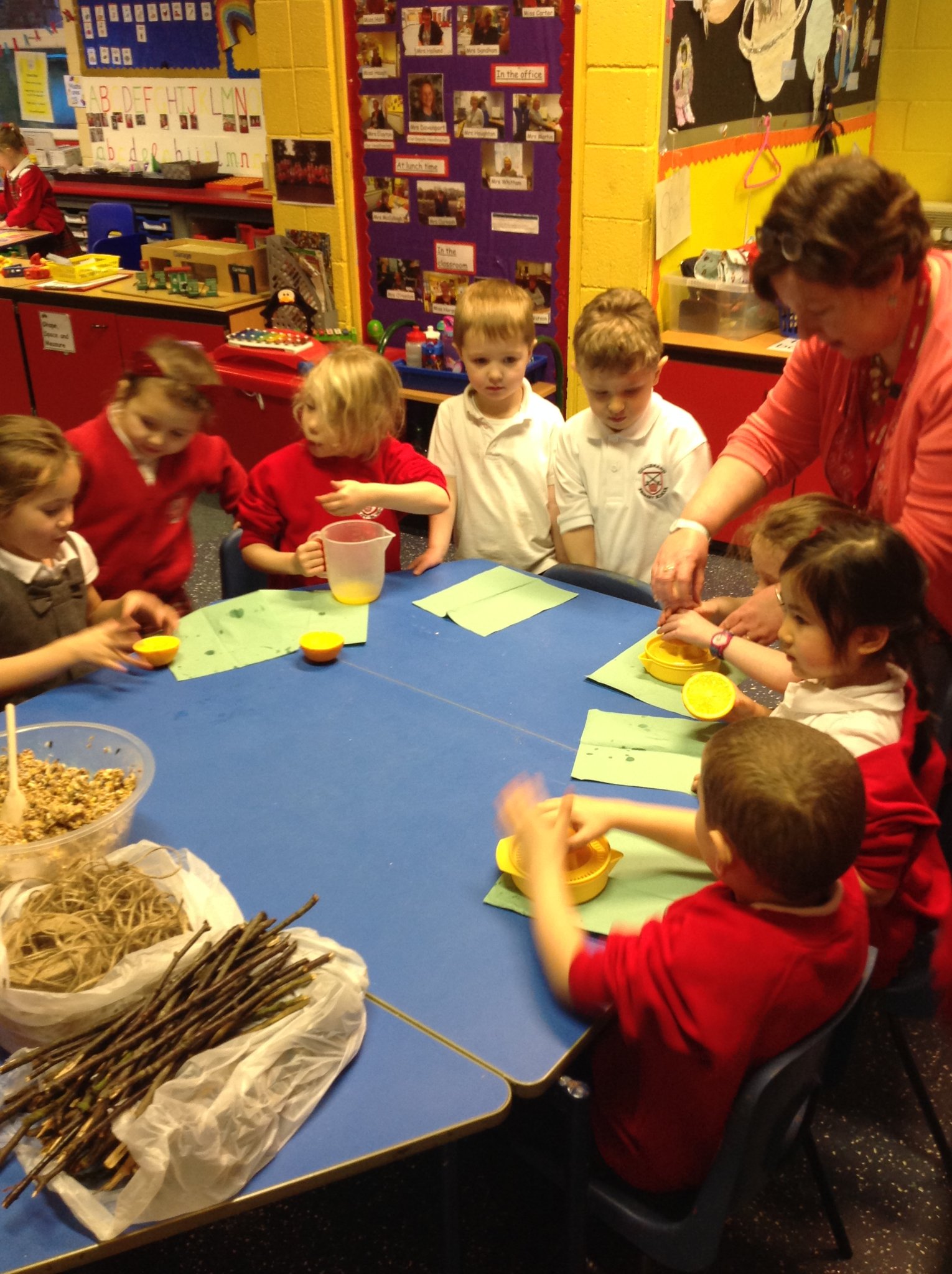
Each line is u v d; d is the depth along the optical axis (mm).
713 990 970
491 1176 1610
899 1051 1586
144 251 4402
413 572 2080
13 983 923
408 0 3449
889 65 4590
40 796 1278
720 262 3438
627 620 1868
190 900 1055
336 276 4051
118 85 6555
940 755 1381
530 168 3447
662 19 2980
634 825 1221
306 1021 929
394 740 1492
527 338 2281
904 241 1273
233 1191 860
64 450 1729
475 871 1224
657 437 2254
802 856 940
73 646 1605
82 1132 841
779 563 1553
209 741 1493
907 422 1457
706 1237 1053
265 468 2145
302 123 3863
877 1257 1493
